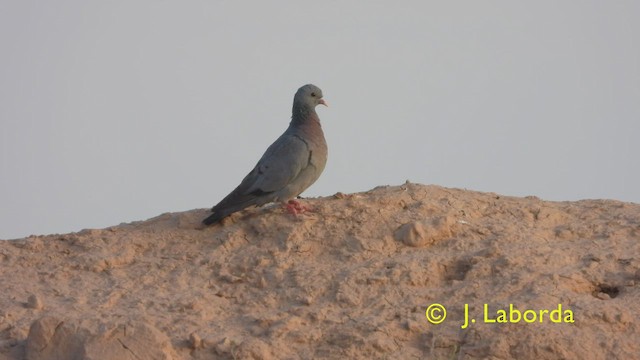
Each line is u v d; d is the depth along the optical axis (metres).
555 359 11.56
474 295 12.85
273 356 11.80
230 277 13.82
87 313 12.95
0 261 14.74
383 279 13.23
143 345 11.59
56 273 14.30
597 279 13.23
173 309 13.05
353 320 12.46
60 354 11.62
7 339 12.33
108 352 11.45
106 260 14.51
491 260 13.59
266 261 14.09
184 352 11.92
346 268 13.75
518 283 12.96
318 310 12.68
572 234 14.77
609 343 11.75
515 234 14.44
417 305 12.70
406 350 11.90
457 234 14.56
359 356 11.79
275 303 13.16
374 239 14.39
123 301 13.41
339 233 14.59
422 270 13.45
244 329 12.53
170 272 14.24
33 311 13.09
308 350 11.97
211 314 13.01
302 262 14.09
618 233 14.68
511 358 11.59
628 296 12.80
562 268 13.46
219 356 11.81
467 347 11.77
